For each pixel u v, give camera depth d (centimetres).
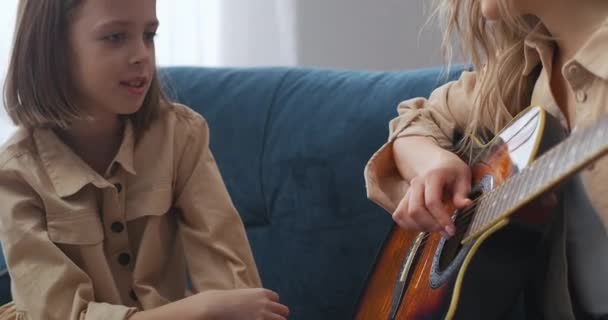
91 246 124
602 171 98
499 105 118
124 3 118
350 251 155
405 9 223
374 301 123
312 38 229
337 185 156
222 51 232
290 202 160
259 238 163
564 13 105
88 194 126
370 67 228
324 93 165
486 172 109
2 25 213
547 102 110
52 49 123
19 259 122
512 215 91
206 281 128
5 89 128
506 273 94
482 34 122
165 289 133
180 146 135
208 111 171
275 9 229
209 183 134
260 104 168
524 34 117
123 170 129
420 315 103
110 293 125
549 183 83
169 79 177
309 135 160
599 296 100
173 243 136
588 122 100
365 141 155
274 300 119
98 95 122
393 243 127
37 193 125
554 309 102
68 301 120
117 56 120
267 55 231
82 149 130
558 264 99
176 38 230
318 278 157
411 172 120
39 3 123
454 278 97
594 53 99
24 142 127
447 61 139
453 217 109
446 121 128
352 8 226
